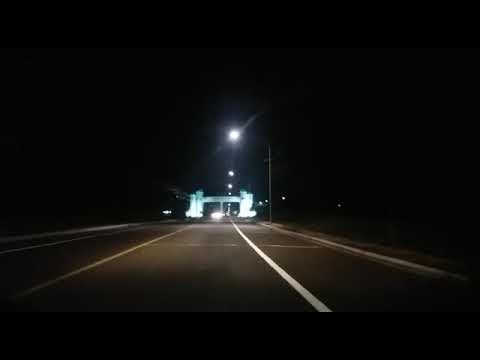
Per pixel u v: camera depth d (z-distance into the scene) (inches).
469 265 623.2
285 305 409.7
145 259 788.6
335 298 442.6
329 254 900.0
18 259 785.6
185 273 615.5
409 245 978.1
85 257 819.4
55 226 1959.9
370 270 659.4
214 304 412.8
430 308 398.3
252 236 1483.8
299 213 3083.2
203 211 5974.4
